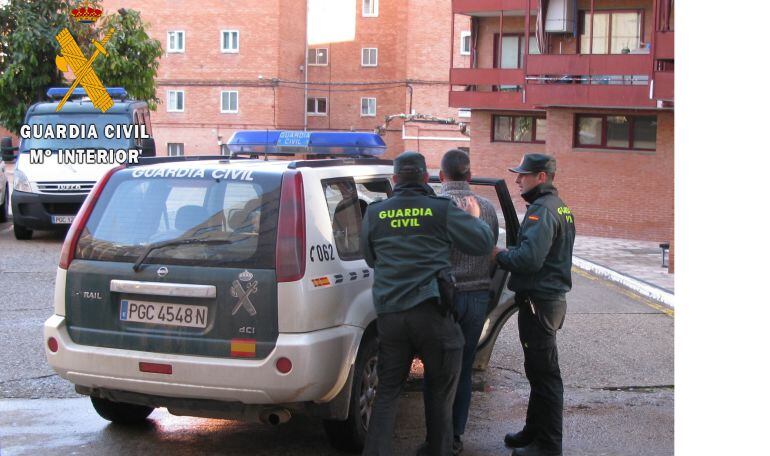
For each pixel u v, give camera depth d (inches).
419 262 187.3
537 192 208.4
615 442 229.0
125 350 199.2
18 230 624.7
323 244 200.8
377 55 2151.8
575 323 386.3
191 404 197.0
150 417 242.2
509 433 230.5
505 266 203.2
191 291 193.6
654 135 919.7
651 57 696.4
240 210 198.4
